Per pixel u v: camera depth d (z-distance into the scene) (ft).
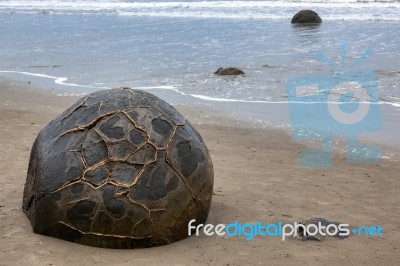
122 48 63.36
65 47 65.26
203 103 42.63
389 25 73.92
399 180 29.84
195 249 22.63
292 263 22.00
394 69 49.52
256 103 42.32
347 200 27.35
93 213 22.12
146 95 24.11
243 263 21.89
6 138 34.94
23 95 45.80
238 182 29.14
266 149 34.14
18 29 83.92
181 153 23.06
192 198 23.06
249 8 101.35
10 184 27.96
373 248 23.20
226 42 65.21
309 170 31.01
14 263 21.06
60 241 22.48
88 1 127.95
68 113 24.07
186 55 58.54
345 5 97.50
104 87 47.34
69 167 22.59
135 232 22.21
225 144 34.83
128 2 123.65
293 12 92.99
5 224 23.79
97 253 21.93
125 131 22.91
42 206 22.71
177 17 94.02
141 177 22.36
